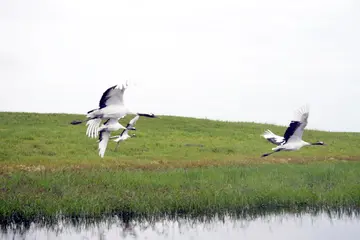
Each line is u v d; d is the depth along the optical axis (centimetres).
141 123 4022
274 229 1750
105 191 1989
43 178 2142
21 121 3741
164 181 2186
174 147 3338
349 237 1658
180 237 1656
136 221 1819
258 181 2266
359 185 2236
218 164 2927
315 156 3394
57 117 4003
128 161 2872
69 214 1755
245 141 3703
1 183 2045
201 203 1905
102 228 1738
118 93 1312
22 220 1717
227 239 1630
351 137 4231
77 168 2564
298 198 2031
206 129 4019
